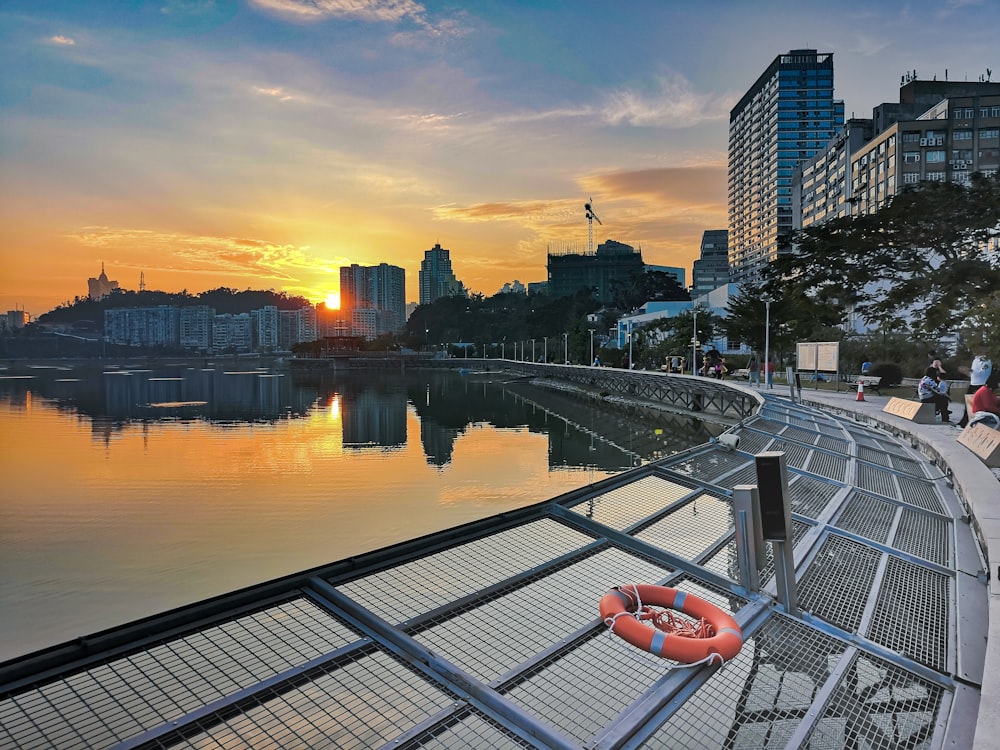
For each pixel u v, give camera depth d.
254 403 69.56
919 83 100.25
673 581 4.70
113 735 2.60
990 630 4.17
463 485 26.44
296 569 16.16
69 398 76.19
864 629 4.31
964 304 39.12
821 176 118.00
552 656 3.62
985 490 7.81
